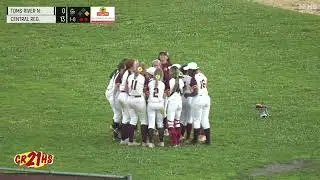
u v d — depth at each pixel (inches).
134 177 2600.9
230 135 3164.4
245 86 3949.3
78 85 3964.1
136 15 4948.3
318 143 3058.6
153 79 2913.4
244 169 2723.9
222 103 3676.2
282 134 3184.1
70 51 4473.4
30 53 4453.7
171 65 3009.4
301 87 3937.0
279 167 2758.4
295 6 5226.4
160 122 2952.8
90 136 3144.7
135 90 2910.9
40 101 3693.4
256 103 3683.6
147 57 4340.6
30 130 3223.4
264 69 4207.7
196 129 3004.4
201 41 4576.8
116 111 3038.9
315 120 3400.6
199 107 2982.3
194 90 2974.9
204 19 4881.9
